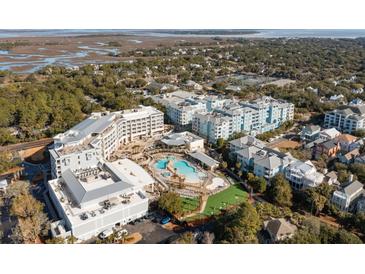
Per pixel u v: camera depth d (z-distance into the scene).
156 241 135.25
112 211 140.50
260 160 183.00
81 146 186.00
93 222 136.12
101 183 158.88
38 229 134.75
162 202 151.50
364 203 152.50
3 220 148.00
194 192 173.00
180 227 145.25
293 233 129.00
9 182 183.50
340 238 122.56
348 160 196.62
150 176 181.00
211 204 163.12
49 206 159.50
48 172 196.25
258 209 147.50
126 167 189.38
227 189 178.12
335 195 155.25
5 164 196.38
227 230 127.31
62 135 192.50
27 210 143.12
